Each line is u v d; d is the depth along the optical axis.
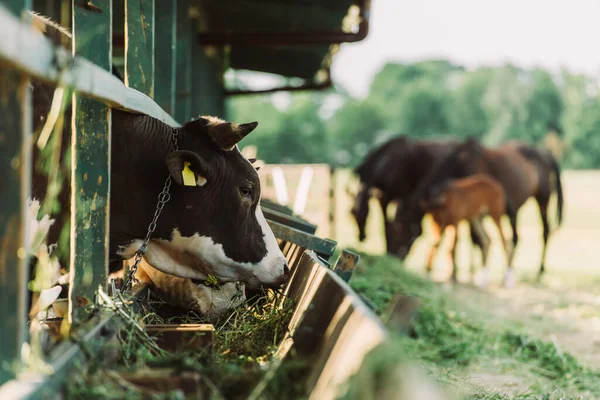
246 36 10.28
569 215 29.73
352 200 15.91
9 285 2.41
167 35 6.49
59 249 4.29
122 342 3.24
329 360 2.72
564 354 6.89
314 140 66.94
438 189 13.80
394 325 2.75
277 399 2.74
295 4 10.44
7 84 2.40
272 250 4.77
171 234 4.51
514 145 16.30
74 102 3.61
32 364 2.46
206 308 4.86
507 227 25.50
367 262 11.36
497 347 7.30
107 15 3.77
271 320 4.30
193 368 2.81
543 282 13.69
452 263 13.51
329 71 14.77
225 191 4.53
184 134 4.54
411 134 65.50
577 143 56.97
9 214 2.42
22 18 2.43
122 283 5.12
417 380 2.34
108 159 3.65
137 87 5.32
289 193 18.22
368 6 9.83
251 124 4.46
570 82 58.62
